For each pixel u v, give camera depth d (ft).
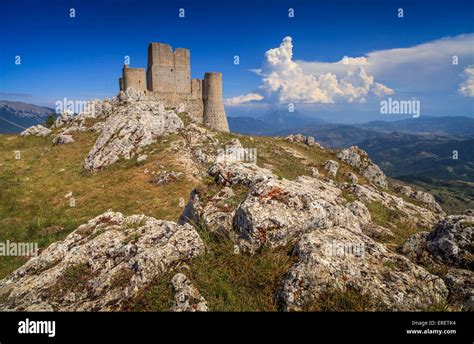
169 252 28.68
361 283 24.39
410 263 27.30
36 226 77.41
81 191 100.48
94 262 30.32
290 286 24.89
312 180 76.59
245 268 28.35
